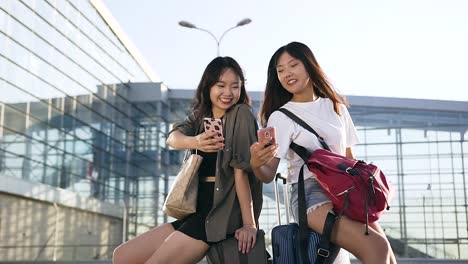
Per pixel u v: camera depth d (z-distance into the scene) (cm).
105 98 3338
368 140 3359
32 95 2677
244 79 373
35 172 2653
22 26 2628
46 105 2788
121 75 3528
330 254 323
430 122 3322
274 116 360
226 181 352
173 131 368
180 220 366
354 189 314
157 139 3459
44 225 2683
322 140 351
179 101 3616
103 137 3291
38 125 2714
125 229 3344
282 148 346
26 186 2538
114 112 3419
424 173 3281
